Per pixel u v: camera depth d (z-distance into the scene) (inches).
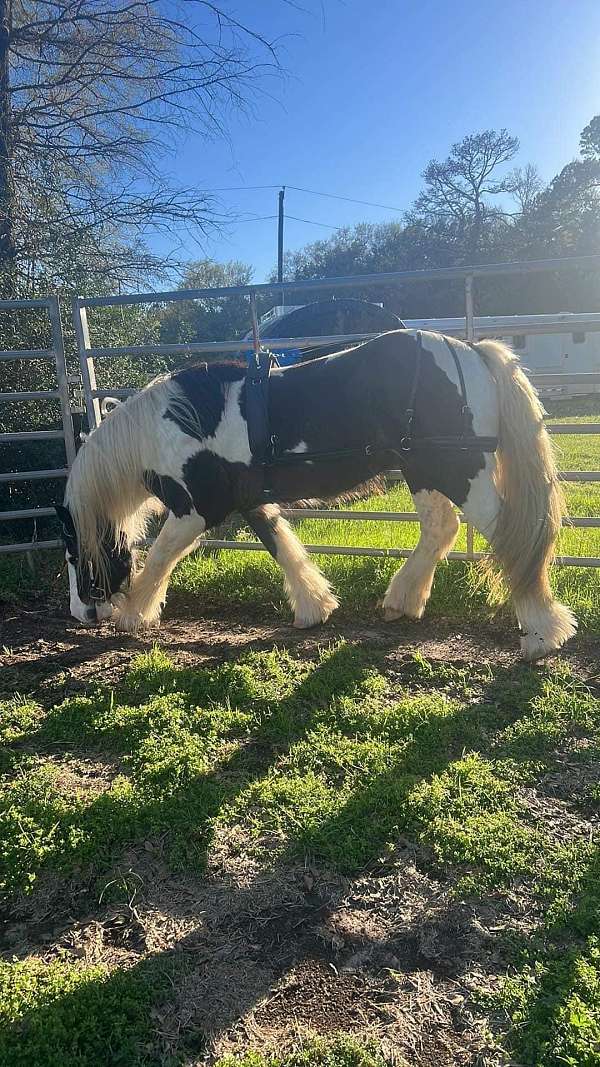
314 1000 66.6
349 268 1961.1
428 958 70.8
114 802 95.7
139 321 330.3
